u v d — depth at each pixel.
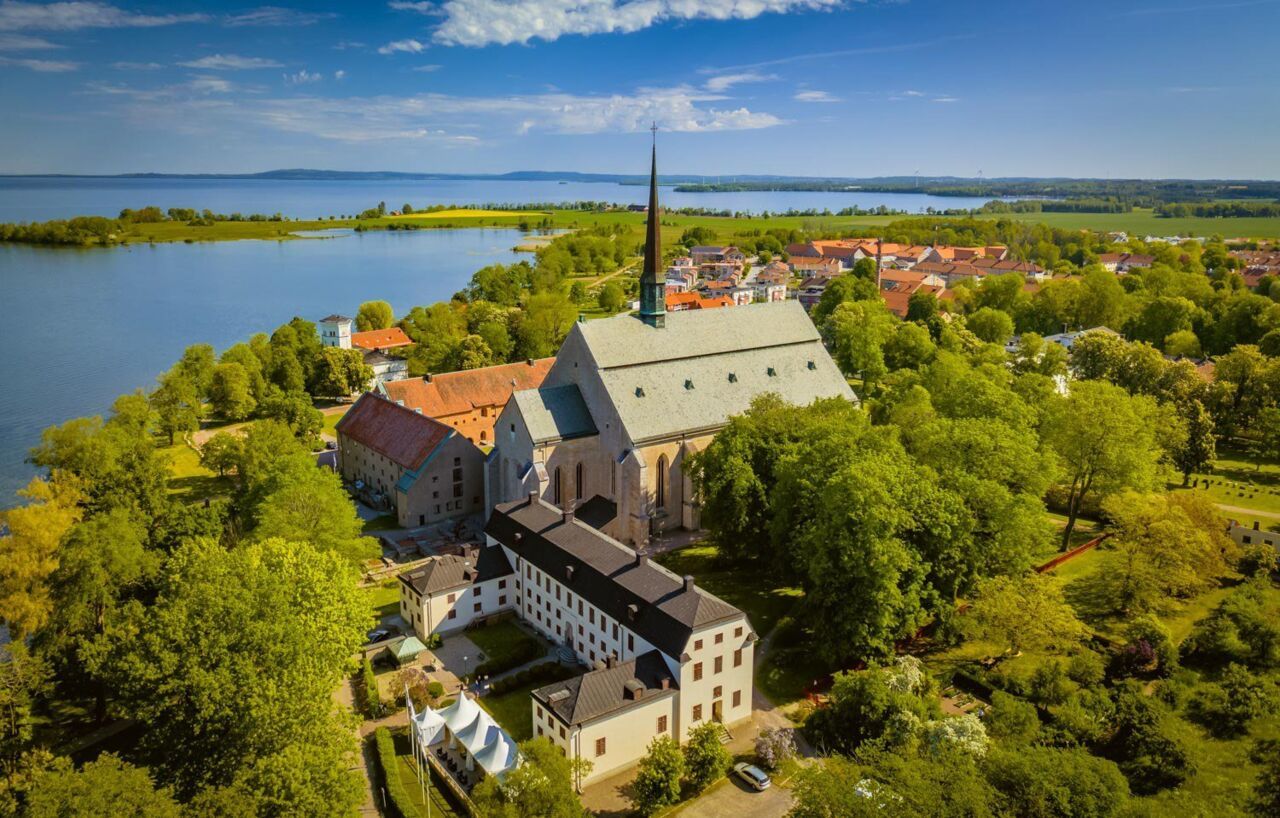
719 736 70.81
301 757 53.38
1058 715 66.88
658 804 63.84
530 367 163.75
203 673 58.78
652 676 71.50
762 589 99.06
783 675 82.38
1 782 63.06
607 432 111.69
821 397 126.12
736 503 95.19
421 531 118.38
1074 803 53.12
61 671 80.88
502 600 94.69
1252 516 118.94
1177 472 138.50
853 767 56.59
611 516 110.81
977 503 86.06
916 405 116.50
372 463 134.12
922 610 80.19
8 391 192.00
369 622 75.81
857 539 77.38
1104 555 106.88
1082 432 105.88
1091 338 168.75
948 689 78.19
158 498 96.69
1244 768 63.16
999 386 132.75
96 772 47.28
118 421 144.88
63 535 83.94
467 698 74.75
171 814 46.44
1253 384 153.25
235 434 166.38
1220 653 81.88
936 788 53.03
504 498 116.06
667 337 119.12
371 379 199.75
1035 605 78.19
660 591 76.81
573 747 66.75
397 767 69.38
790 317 132.25
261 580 67.88
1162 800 58.75
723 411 117.69
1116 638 87.00
